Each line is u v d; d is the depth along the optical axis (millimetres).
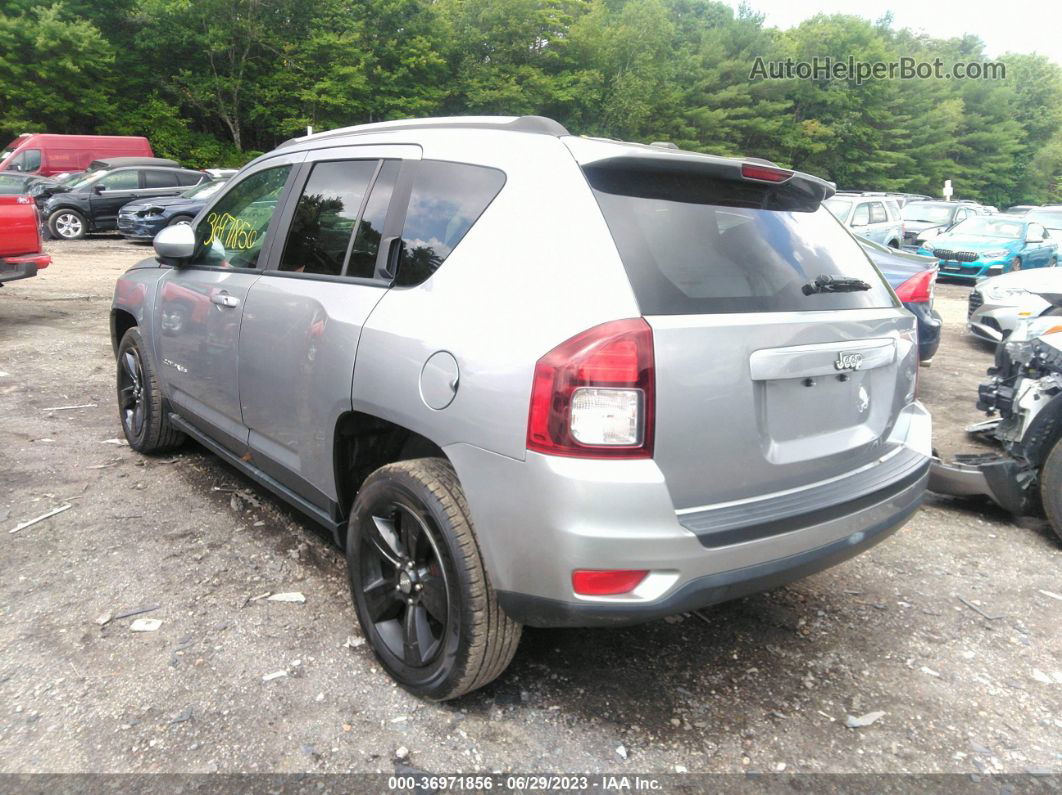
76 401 5828
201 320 3734
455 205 2586
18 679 2584
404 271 2660
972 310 10312
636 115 42250
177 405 4211
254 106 32594
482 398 2211
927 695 2734
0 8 27359
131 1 30203
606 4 50031
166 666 2688
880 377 2756
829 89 54469
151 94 30922
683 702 2631
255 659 2752
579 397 2053
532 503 2109
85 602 3074
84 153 22797
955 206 22688
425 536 2467
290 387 3057
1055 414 4047
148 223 16844
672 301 2172
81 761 2230
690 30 57156
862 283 2758
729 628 3133
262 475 3547
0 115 27953
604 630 3072
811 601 3387
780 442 2379
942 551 3975
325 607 3113
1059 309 8977
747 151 52844
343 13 32812
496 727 2461
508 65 37500
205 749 2301
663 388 2084
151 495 4137
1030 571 3770
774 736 2479
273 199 3523
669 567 2098
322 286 2971
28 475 4328
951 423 6289
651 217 2309
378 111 33344
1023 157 74625
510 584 2223
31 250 8109
